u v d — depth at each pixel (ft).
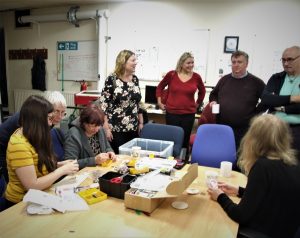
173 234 3.82
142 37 16.28
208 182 5.44
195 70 15.43
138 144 8.23
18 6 18.83
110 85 8.99
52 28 19.17
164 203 4.73
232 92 9.57
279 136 4.21
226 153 8.00
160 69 16.19
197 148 8.25
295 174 4.05
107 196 4.89
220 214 4.43
